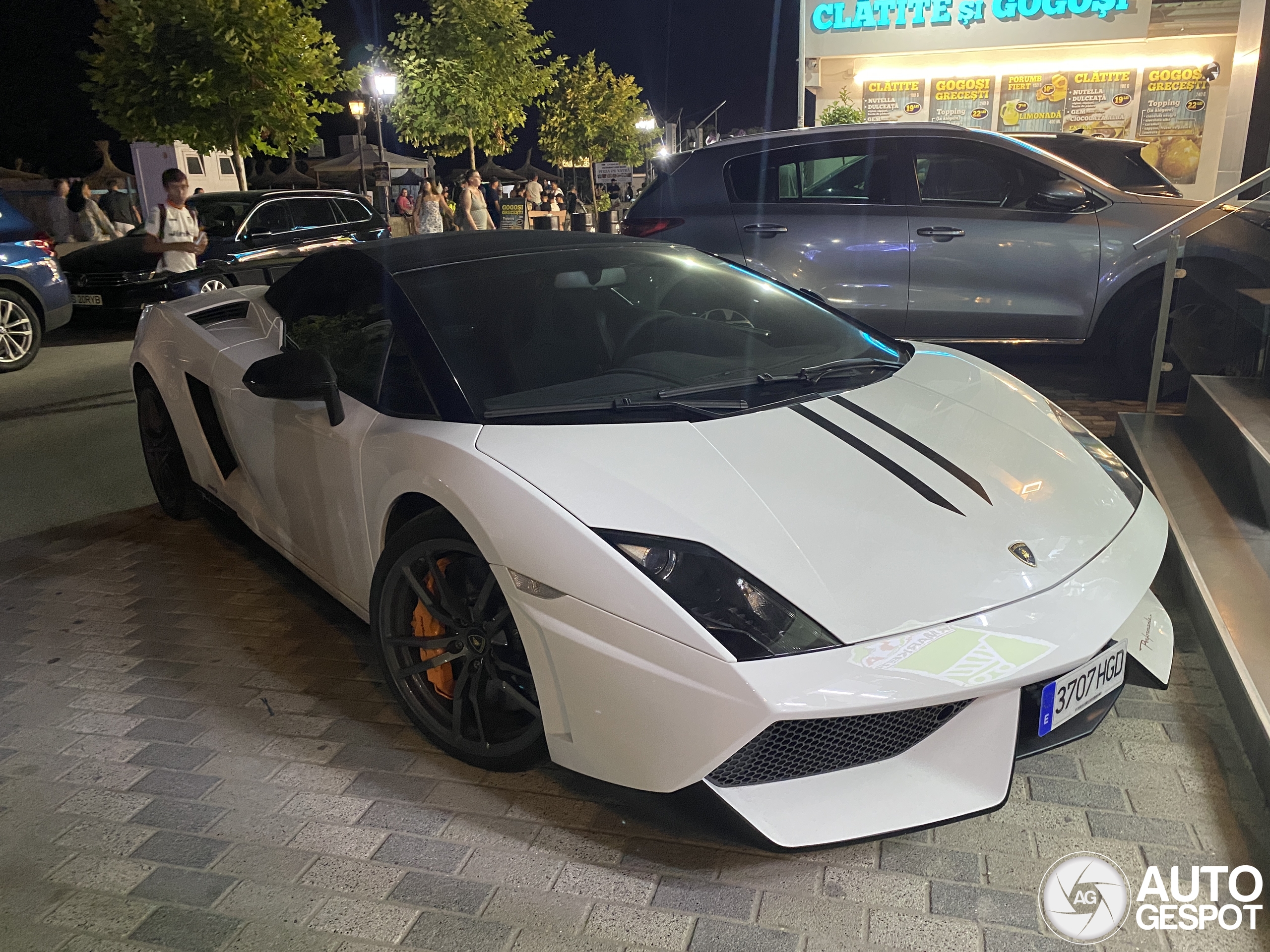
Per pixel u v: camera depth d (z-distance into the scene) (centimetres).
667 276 300
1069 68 1599
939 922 178
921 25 1582
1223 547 300
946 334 562
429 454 221
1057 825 203
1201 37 1518
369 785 225
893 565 189
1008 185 547
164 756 239
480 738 224
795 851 178
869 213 558
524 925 180
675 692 179
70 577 354
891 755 189
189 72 1402
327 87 1568
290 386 249
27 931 182
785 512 196
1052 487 224
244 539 389
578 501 197
